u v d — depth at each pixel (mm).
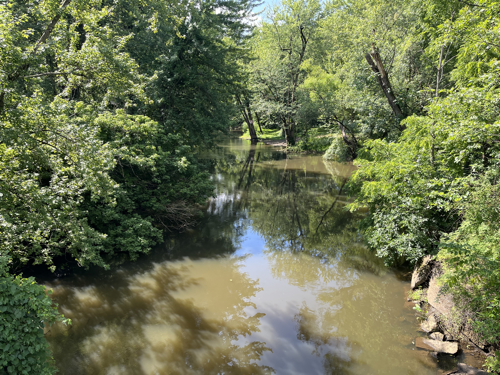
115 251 10938
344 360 6141
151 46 16266
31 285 4055
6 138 6066
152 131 11750
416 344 6488
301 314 7754
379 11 14930
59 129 6828
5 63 5887
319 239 12625
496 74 6027
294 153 34406
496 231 5316
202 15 16391
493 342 5395
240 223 14406
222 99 19375
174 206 12984
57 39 7223
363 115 20672
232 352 6367
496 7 6840
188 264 10320
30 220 6480
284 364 6059
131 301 8070
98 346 6426
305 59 35781
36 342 3990
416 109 15477
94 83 8500
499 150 6223
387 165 8188
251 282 9305
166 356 6199
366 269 9969
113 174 11836
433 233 7867
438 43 8945
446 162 7391
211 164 20516
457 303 6023
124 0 14672
